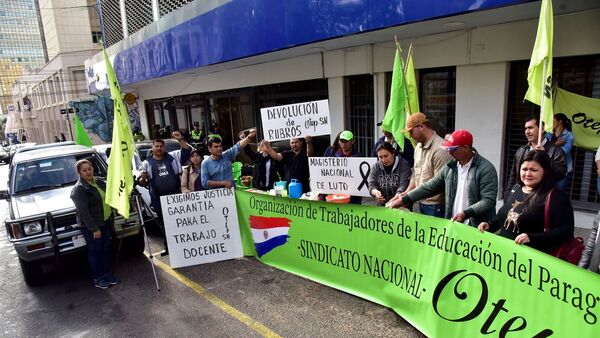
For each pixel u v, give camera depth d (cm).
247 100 1144
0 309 462
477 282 294
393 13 523
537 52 351
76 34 3572
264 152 594
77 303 461
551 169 283
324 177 480
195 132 1366
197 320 402
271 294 439
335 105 845
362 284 404
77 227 501
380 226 375
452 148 335
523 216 285
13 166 613
